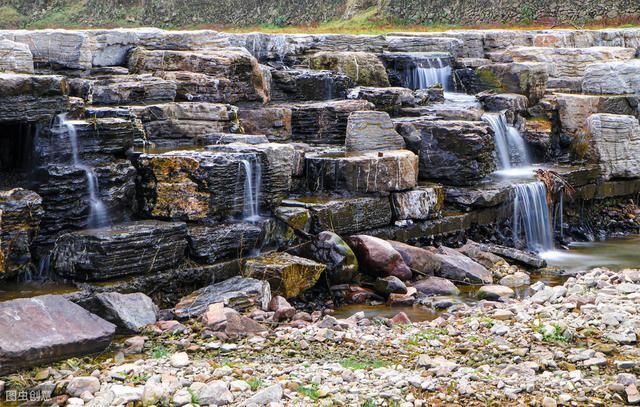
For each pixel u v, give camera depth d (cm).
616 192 1909
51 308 914
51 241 1095
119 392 777
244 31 4272
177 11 4725
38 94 1115
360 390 799
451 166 1566
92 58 1589
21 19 4803
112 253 1045
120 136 1186
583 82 2075
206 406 764
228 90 1589
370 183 1400
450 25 3934
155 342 954
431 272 1338
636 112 1977
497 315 1070
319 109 1619
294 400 770
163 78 1527
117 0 4831
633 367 868
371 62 1962
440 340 981
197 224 1190
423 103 1881
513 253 1465
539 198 1661
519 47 2338
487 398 784
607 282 1245
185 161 1184
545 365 877
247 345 949
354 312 1165
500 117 1841
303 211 1292
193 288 1138
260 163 1267
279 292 1154
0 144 1155
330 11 4403
